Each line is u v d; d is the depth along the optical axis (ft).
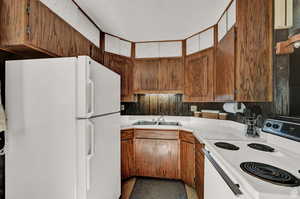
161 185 6.81
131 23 6.51
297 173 2.44
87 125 3.50
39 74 3.55
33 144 3.57
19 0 3.42
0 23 3.46
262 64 4.06
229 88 4.81
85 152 3.43
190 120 8.34
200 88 7.02
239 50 4.35
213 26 6.58
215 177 3.26
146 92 8.09
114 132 5.11
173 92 7.89
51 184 3.49
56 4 4.34
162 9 5.57
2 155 4.03
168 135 7.22
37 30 3.69
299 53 3.44
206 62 6.77
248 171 2.42
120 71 7.67
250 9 4.22
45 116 3.52
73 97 3.42
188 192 6.28
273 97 3.95
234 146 3.78
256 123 4.90
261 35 4.08
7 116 3.67
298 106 3.45
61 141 3.45
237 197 2.25
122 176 6.99
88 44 5.99
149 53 8.18
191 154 6.53
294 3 3.38
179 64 7.89
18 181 3.64
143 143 7.38
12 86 3.66
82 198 3.41
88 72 3.51
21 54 4.25
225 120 6.93
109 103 4.73
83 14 5.74
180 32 7.28
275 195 1.85
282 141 3.66
